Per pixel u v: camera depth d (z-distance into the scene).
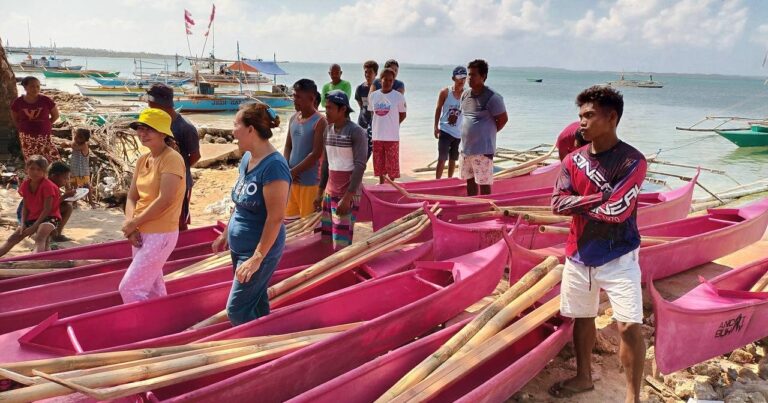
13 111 8.54
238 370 3.69
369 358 4.10
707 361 4.50
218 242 5.25
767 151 19.33
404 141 19.11
